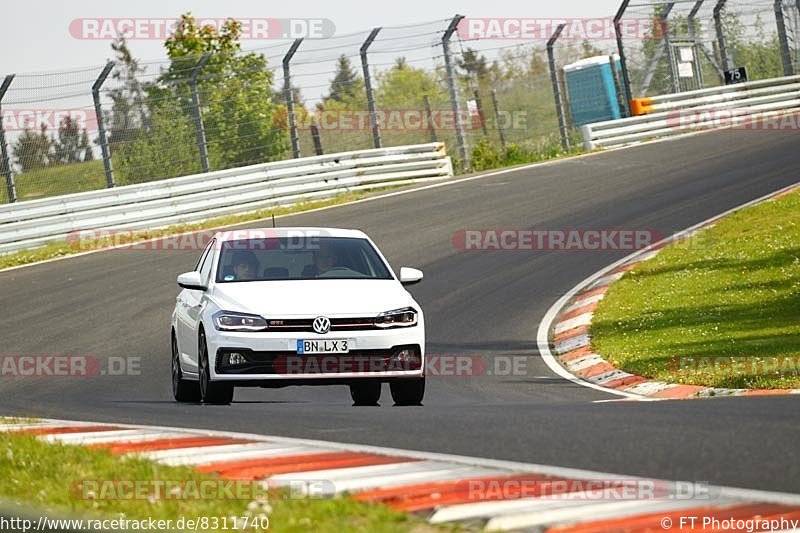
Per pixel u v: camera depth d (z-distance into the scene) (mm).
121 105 88125
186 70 90875
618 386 40000
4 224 79188
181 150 90250
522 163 110312
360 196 92812
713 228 68562
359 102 98375
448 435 23688
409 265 67125
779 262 56969
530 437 22938
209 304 34312
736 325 46719
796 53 123125
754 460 19516
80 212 81875
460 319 54625
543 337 50281
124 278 67812
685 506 15883
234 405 33281
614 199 82000
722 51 121812
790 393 32844
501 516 15289
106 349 51625
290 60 94750
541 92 116812
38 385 44844
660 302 52656
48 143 85812
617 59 127688
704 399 29719
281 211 87750
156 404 35938
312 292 34188
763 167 88500
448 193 90500
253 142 93500
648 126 113125
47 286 67375
